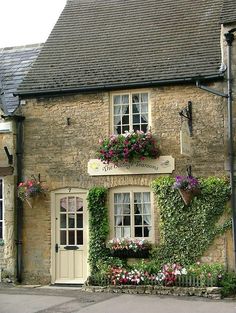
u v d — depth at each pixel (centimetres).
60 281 1441
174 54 1457
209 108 1355
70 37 1648
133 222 1397
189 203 1335
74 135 1466
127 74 1445
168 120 1387
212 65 1377
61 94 1486
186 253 1330
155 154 1373
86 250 1431
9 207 1488
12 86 1625
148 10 1644
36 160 1491
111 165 1416
